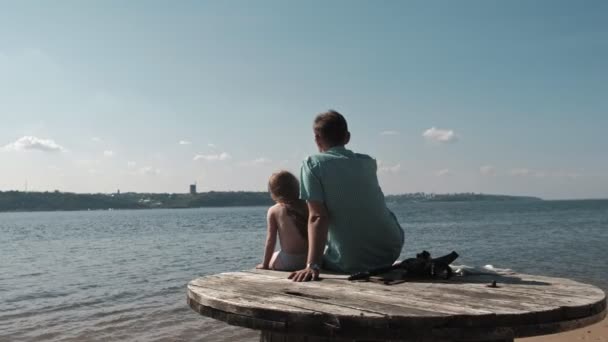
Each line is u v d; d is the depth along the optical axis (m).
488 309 2.37
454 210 136.25
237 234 45.78
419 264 3.18
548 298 2.62
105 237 46.12
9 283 16.31
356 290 2.88
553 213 99.06
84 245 35.88
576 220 65.31
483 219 73.69
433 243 31.38
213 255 25.98
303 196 3.58
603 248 25.77
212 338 8.69
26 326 9.91
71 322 10.20
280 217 4.18
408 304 2.49
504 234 39.56
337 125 3.73
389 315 2.25
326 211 3.54
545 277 3.31
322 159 3.57
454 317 2.24
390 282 3.10
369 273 3.25
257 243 34.22
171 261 23.11
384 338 2.24
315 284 3.09
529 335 2.30
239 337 8.71
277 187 4.17
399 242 3.75
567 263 19.59
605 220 63.56
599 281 14.64
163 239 40.84
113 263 22.59
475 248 27.47
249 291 2.88
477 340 2.26
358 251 3.56
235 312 2.55
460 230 46.34
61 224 89.06
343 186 3.51
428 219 76.12
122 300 12.70
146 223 84.12
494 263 20.23
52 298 13.22
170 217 124.38
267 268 4.23
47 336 9.12
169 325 9.73
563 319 2.38
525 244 29.53
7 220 129.25
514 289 2.88
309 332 2.35
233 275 3.48
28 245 37.12
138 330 9.41
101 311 11.27
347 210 3.52
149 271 19.19
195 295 2.85
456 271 3.38
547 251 24.91
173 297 12.98
